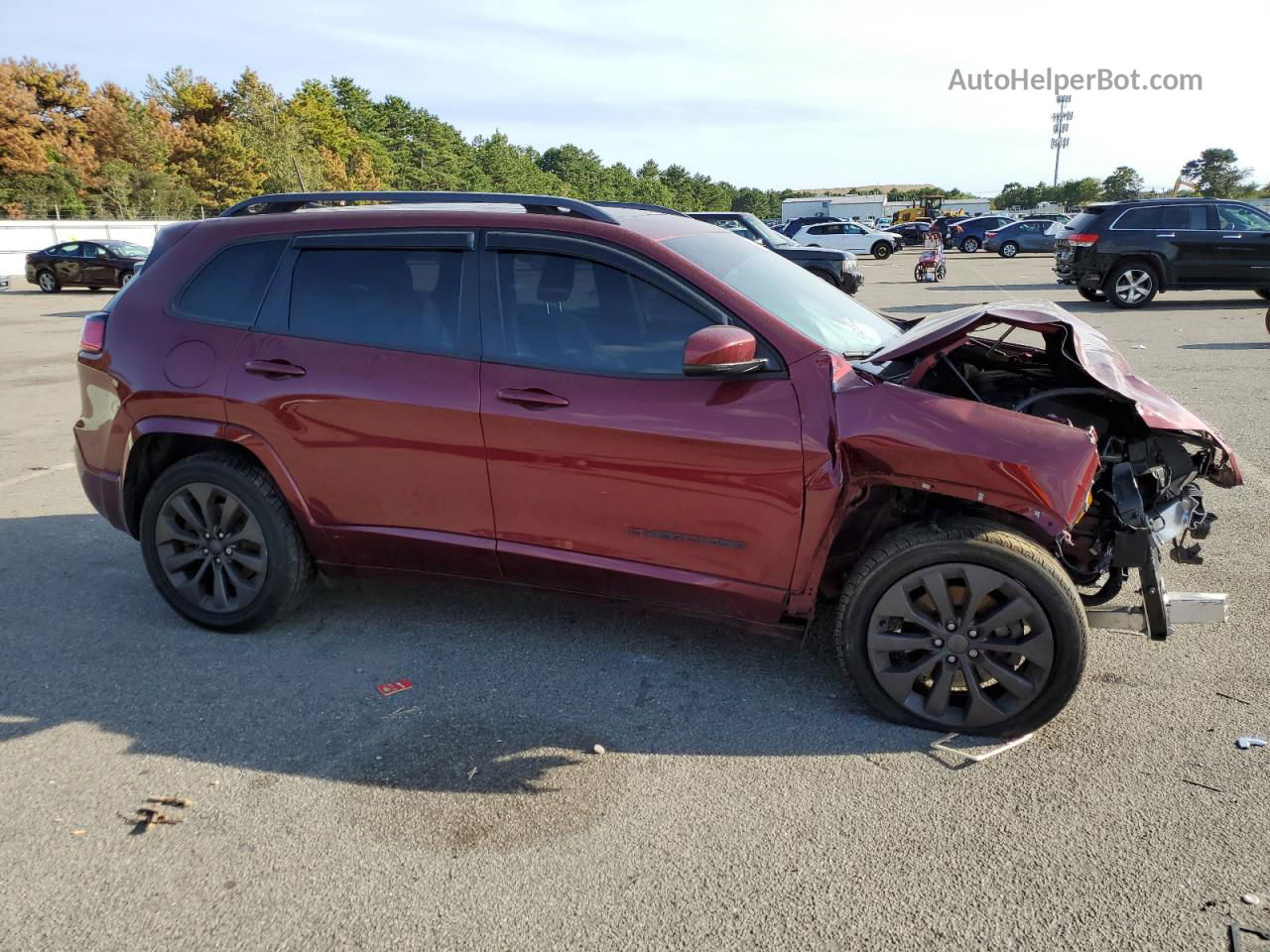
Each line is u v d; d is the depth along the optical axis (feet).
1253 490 18.11
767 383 10.06
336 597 14.25
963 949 7.14
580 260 10.96
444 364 11.23
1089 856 8.12
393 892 7.93
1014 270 91.86
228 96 242.99
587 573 11.15
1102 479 10.25
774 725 10.42
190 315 12.59
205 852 8.50
